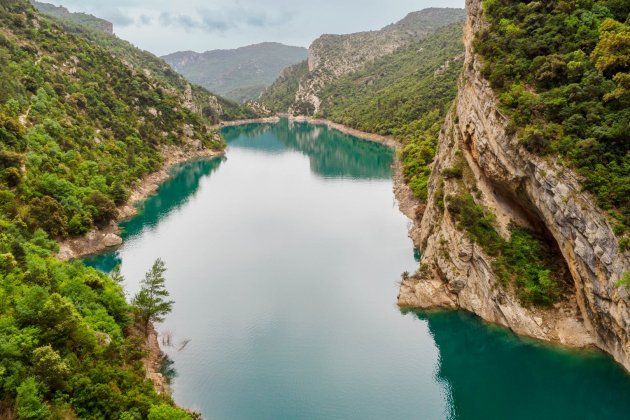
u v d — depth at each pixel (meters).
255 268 84.19
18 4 158.88
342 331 63.62
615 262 45.28
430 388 52.41
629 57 50.66
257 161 188.88
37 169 89.31
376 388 52.34
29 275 50.44
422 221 85.50
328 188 139.88
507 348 55.56
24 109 106.75
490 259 60.22
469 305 62.75
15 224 70.69
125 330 55.31
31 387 34.75
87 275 59.25
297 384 52.72
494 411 49.16
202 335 62.62
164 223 107.75
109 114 147.12
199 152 187.25
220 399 50.00
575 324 54.03
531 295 56.59
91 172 107.12
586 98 52.41
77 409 36.97
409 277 70.25
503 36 63.19
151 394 42.69
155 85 196.12
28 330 40.59
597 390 48.53
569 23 58.19
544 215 54.28
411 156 135.88
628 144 48.06
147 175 140.88
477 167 66.62
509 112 56.88
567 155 50.41
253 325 65.38
